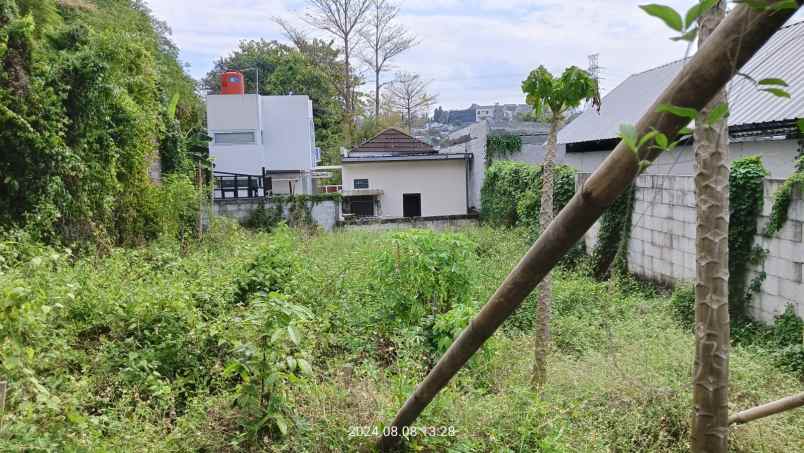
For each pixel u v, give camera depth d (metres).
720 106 0.79
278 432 2.80
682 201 6.73
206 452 2.73
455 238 5.22
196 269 5.66
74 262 5.68
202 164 11.91
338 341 4.37
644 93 11.71
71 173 6.35
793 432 3.06
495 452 2.79
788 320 5.13
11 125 5.64
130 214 8.26
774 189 5.34
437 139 29.58
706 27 1.56
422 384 1.80
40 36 7.83
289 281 5.30
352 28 23.53
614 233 8.08
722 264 1.62
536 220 10.00
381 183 15.51
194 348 3.66
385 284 4.93
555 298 5.93
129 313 3.93
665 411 3.22
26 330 2.65
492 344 4.00
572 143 12.33
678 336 4.58
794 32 7.69
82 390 2.88
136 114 8.28
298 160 17.42
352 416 2.92
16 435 2.23
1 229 5.16
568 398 3.38
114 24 13.46
